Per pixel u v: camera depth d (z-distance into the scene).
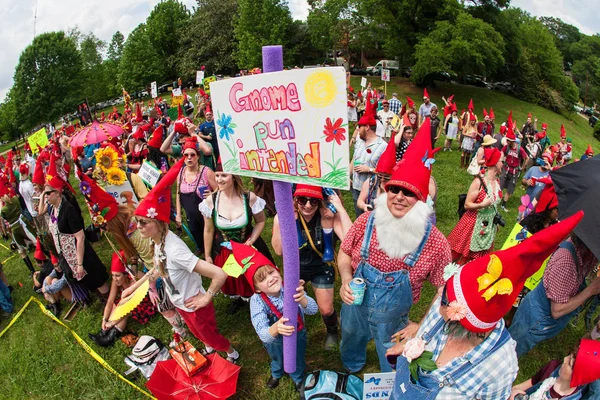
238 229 3.96
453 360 1.84
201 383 3.36
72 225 4.36
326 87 1.96
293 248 2.56
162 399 3.28
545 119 36.12
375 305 2.66
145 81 51.22
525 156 11.21
